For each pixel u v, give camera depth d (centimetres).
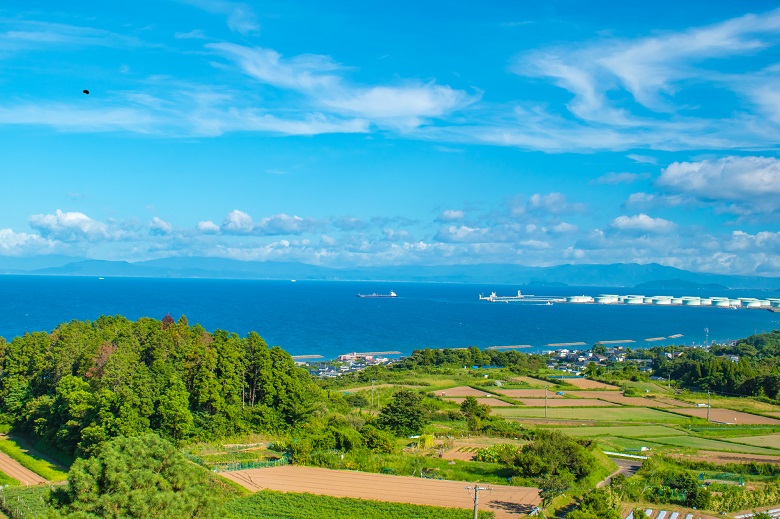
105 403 7419
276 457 7644
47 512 3753
